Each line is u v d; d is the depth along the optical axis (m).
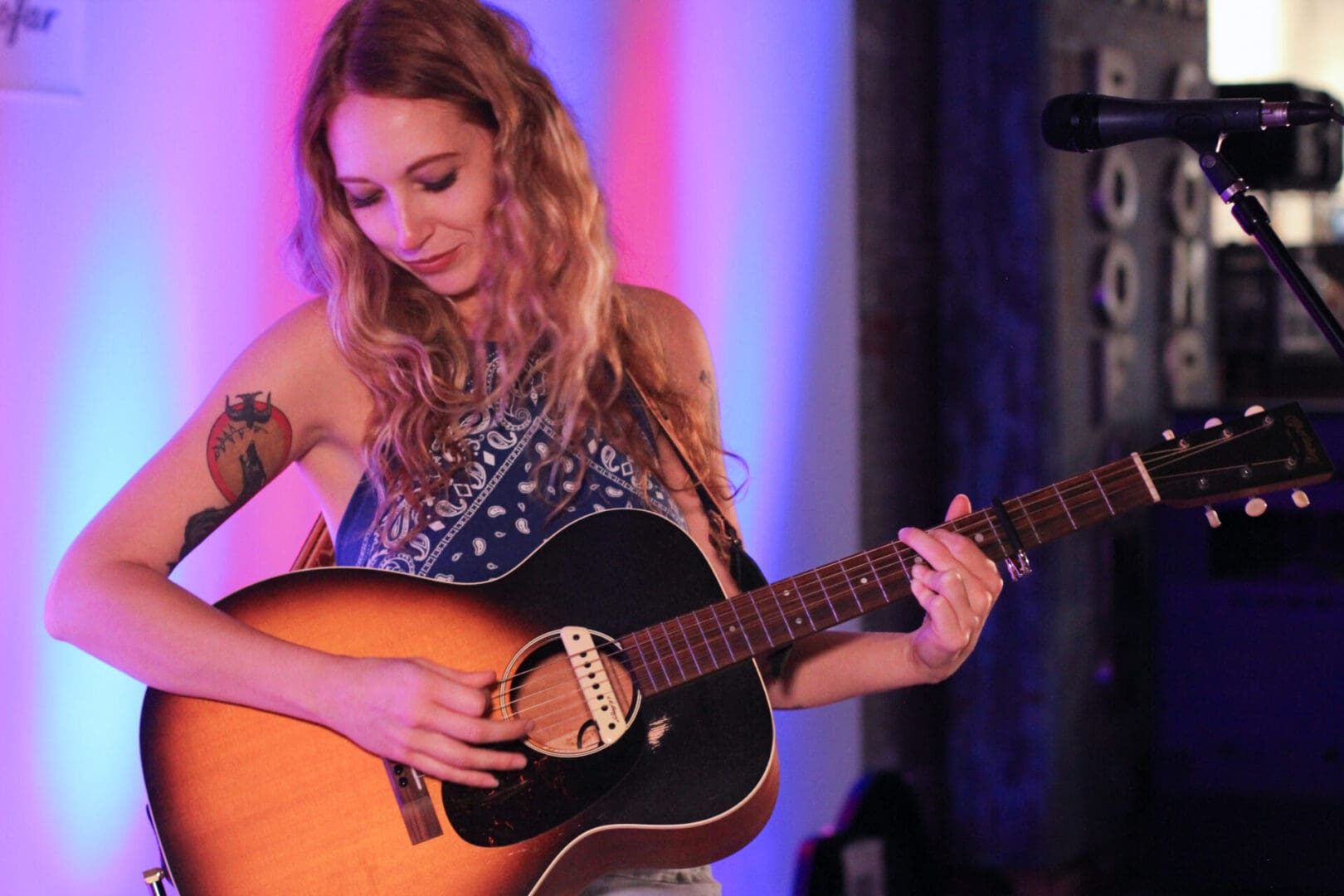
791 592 2.80
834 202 6.14
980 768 6.39
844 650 3.07
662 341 3.15
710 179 5.69
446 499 2.80
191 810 2.65
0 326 3.98
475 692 2.57
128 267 4.21
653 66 5.50
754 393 5.83
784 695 3.09
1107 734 6.50
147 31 4.23
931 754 6.55
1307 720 6.04
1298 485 2.79
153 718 2.67
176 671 2.61
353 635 2.74
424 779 2.65
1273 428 2.80
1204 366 7.10
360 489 2.86
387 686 2.55
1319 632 6.02
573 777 2.66
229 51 4.41
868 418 6.30
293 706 2.59
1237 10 9.50
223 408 2.76
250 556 4.46
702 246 5.66
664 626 2.77
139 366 4.24
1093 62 6.30
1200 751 6.22
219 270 4.39
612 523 2.83
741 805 2.67
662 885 2.76
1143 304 6.61
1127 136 2.87
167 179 4.28
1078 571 6.29
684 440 3.08
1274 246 2.72
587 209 2.94
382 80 2.67
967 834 6.42
